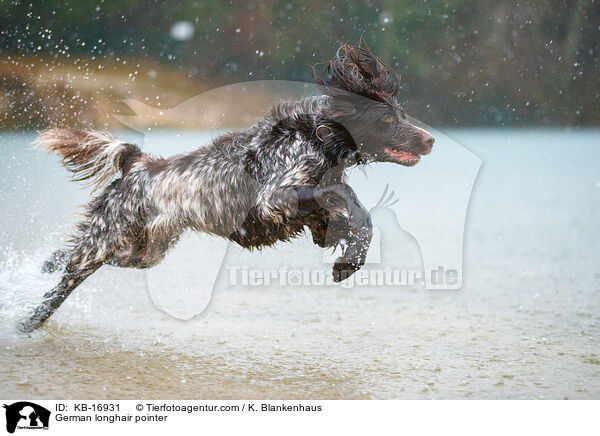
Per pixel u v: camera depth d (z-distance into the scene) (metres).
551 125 53.88
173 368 8.09
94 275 12.43
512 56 54.84
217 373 7.95
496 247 16.02
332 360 8.43
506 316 10.42
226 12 55.19
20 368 7.93
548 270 13.60
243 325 9.96
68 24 52.31
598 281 12.60
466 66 54.41
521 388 7.50
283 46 54.78
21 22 50.81
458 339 9.29
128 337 9.28
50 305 9.51
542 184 28.77
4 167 26.62
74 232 9.58
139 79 51.16
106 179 9.67
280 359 8.46
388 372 8.02
